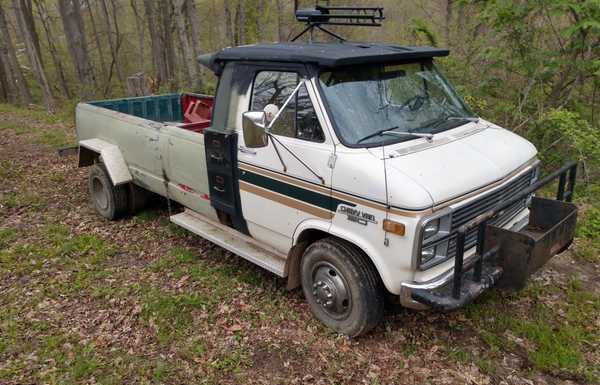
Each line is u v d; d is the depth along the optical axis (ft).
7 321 14.70
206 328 14.12
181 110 25.86
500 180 12.74
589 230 18.89
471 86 28.14
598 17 22.82
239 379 12.16
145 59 101.35
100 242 19.69
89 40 106.93
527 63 25.98
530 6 24.47
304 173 12.98
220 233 16.93
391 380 12.01
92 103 23.20
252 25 67.87
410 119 13.57
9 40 76.28
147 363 12.78
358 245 12.10
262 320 14.30
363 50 13.73
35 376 12.53
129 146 20.03
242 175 14.89
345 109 12.71
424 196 10.90
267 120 12.73
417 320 14.19
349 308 13.01
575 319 14.07
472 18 31.24
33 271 17.60
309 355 12.91
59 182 26.96
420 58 14.83
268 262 14.80
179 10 49.16
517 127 25.17
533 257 11.25
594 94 26.89
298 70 13.20
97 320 14.75
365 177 11.60
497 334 13.55
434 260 11.51
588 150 21.63
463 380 11.96
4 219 22.16
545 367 12.30
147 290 16.07
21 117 47.44
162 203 23.20
